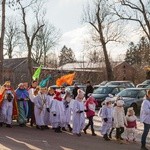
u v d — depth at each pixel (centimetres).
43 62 6875
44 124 1655
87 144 1333
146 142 1417
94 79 4797
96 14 4972
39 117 1641
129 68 5738
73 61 8131
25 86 1719
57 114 1583
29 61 4691
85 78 4609
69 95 1667
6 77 5719
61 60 8406
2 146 1230
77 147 1267
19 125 1722
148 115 1267
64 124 1612
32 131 1573
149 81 3462
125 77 5441
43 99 1652
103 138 1475
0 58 2586
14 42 7188
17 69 6612
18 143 1294
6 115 1645
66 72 4247
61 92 1650
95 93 2691
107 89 2714
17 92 1691
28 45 4728
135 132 1548
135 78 5359
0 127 1648
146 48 5631
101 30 4978
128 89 2417
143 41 5559
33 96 1703
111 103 1473
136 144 1381
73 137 1469
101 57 5372
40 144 1292
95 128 1739
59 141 1366
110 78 4794
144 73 5288
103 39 4966
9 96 1645
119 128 1405
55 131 1583
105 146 1313
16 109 1683
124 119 1415
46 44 7169
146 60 5612
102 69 4931
